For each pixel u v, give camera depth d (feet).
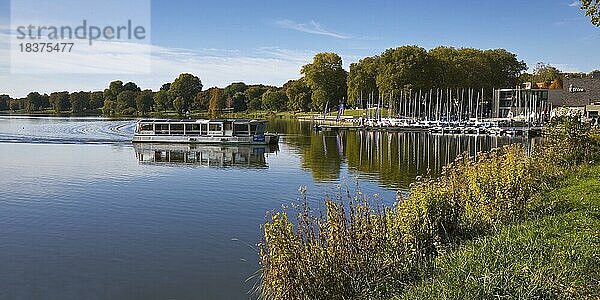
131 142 211.20
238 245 62.54
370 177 117.80
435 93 364.38
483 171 53.72
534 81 550.77
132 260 57.67
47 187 103.81
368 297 34.40
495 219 48.34
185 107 518.37
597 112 277.03
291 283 33.83
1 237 66.59
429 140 235.20
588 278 31.68
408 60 349.41
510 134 263.08
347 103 402.11
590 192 60.85
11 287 50.47
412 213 42.06
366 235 37.45
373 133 280.92
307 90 458.50
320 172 126.62
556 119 99.91
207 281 51.08
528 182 52.34
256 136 201.87
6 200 90.22
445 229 42.68
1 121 380.17
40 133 255.09
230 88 614.34
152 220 75.36
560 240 39.81
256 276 52.08
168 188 102.58
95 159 154.30
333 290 34.32
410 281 36.09
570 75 476.54
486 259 35.76
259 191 98.89
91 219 76.18
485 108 406.00
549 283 30.37
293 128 326.85
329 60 411.95
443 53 395.75
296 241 35.42
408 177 117.50
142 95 520.42
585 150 90.12
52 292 49.32
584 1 71.41
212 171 128.77
